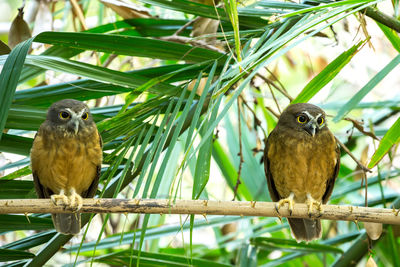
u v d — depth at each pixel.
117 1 11.34
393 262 11.12
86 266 12.56
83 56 13.54
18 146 9.88
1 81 7.36
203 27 10.77
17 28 10.53
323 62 16.44
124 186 9.28
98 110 10.66
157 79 8.62
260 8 10.37
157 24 11.38
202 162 6.91
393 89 17.77
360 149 14.83
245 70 6.57
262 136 13.51
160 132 7.66
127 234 11.07
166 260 9.98
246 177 12.81
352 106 8.66
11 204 7.75
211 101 6.76
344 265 11.02
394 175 12.14
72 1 12.53
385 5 12.99
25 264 9.12
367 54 13.67
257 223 12.62
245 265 11.29
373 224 8.70
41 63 8.33
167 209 7.51
